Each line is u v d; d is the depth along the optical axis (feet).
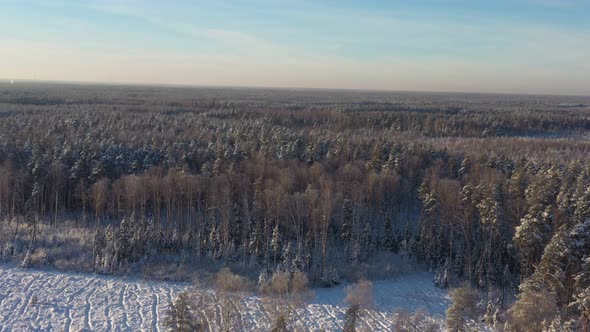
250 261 222.07
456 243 242.37
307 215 232.73
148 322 172.35
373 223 271.49
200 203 257.34
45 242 233.96
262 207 236.02
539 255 193.77
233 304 155.53
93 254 221.66
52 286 197.36
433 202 238.07
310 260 223.30
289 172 269.23
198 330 130.82
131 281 206.80
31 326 166.50
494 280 208.33
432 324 164.66
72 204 276.21
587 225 174.50
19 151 296.30
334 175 281.13
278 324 148.15
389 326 175.42
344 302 196.03
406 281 220.43
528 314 148.56
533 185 229.45
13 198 253.65
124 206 261.24
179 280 208.54
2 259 218.59
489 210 214.48
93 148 297.94
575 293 160.66
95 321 171.83
